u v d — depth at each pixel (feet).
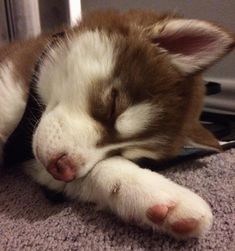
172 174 0.79
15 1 1.38
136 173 0.63
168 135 0.74
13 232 0.59
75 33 0.80
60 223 0.62
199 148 0.85
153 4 1.37
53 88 0.75
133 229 0.60
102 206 0.65
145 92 0.71
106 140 0.68
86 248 0.56
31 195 0.72
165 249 0.55
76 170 0.65
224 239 0.58
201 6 1.28
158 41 0.75
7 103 0.78
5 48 0.94
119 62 0.72
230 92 1.28
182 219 0.54
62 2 1.46
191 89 0.78
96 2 1.48
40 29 1.39
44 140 0.66
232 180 0.78
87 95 0.71
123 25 0.78
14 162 0.80
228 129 1.08
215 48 0.71
